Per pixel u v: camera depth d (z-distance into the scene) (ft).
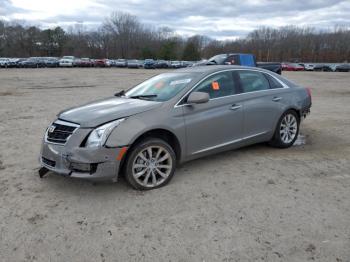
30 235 10.36
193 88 14.97
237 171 15.57
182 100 14.44
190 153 14.79
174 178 14.76
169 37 361.71
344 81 92.07
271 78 18.71
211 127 15.20
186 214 11.55
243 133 16.75
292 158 17.49
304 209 11.80
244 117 16.53
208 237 10.14
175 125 13.91
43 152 13.50
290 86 19.56
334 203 12.26
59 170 12.81
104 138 12.28
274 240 9.94
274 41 357.00
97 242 9.98
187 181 14.42
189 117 14.42
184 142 14.38
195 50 277.23
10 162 17.17
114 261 9.11
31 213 11.71
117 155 12.42
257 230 10.48
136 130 12.76
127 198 12.81
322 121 28.25
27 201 12.63
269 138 18.39
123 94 17.30
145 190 13.48
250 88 17.34
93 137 12.29
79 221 11.17
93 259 9.21
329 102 42.88
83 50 344.49
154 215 11.51
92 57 341.00
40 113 32.68
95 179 12.36
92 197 12.93
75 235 10.36
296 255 9.25
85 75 107.14
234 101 16.15
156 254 9.37
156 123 13.30
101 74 114.93
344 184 14.02
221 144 15.88
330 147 19.76
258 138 17.63
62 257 9.30
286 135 19.20
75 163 12.37
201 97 14.03
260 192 13.25
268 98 17.79
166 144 13.70
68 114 13.82
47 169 14.03
